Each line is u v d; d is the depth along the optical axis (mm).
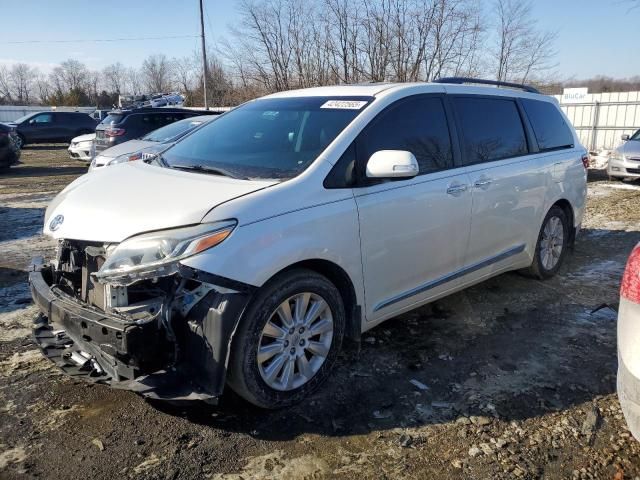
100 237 2781
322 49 20375
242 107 4273
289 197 2924
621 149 11930
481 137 4219
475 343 3902
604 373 3500
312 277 3023
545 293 4906
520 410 3080
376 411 3061
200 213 2688
